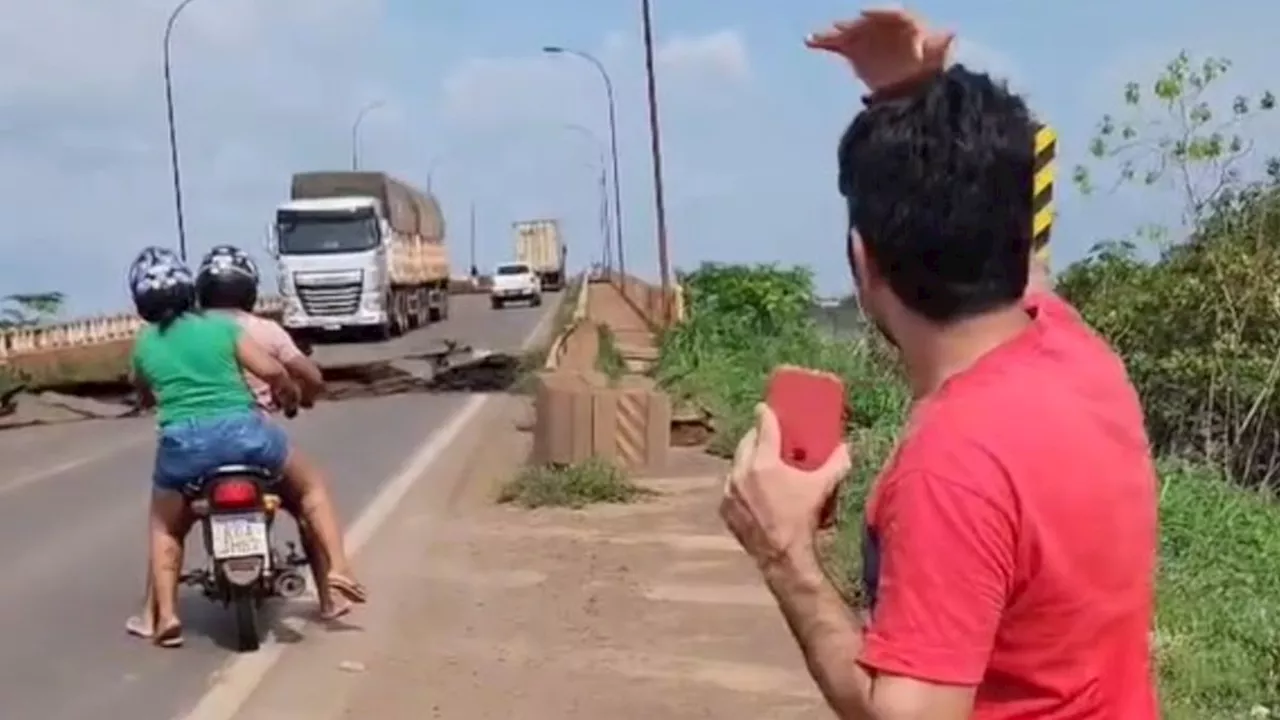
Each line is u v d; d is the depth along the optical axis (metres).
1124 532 2.22
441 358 25.95
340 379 23.95
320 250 39.97
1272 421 13.98
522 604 9.29
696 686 7.52
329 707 7.35
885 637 2.15
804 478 2.35
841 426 2.41
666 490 13.34
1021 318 2.35
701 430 16.22
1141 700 2.30
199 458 8.20
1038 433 2.17
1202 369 14.12
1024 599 2.17
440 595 9.55
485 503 12.95
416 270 46.75
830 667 2.25
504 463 15.32
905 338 2.33
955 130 2.25
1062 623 2.18
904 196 2.26
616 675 7.75
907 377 2.49
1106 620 2.21
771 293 27.33
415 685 7.65
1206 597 8.41
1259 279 14.37
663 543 11.10
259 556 8.19
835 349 20.92
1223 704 6.88
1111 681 2.24
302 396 8.70
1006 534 2.13
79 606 9.68
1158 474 11.39
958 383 2.25
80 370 30.84
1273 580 9.28
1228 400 14.09
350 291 39.88
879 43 2.64
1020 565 2.15
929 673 2.12
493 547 11.05
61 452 18.30
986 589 2.13
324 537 8.70
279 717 7.26
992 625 2.14
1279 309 14.20
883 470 2.32
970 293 2.27
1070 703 2.21
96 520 13.02
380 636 8.61
